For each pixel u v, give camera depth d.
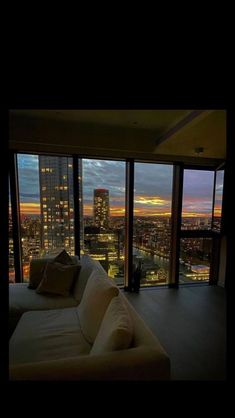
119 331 1.12
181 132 2.86
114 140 3.36
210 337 2.45
